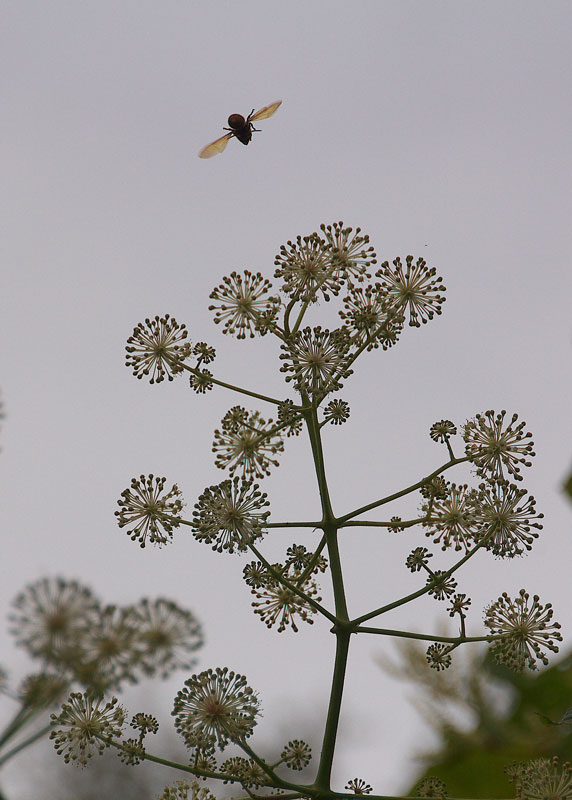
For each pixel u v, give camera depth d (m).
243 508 5.52
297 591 5.36
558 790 5.11
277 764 5.22
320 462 5.81
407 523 5.75
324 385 5.94
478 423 6.01
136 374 6.26
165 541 5.82
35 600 2.81
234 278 6.14
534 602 5.51
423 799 5.02
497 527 5.67
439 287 6.27
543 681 7.30
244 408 5.98
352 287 6.30
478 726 7.17
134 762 4.90
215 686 4.95
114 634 2.88
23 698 2.86
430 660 5.86
